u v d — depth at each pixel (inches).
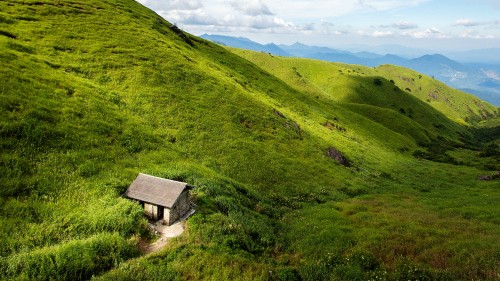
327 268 848.3
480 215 1464.1
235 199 1289.4
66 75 1723.7
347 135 3368.6
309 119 3314.5
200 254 789.9
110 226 881.5
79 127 1341.0
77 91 1600.6
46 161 1086.4
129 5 3444.9
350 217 1379.2
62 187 1004.6
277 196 1577.3
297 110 3449.8
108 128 1441.9
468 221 1357.0
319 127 3090.6
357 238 1096.2
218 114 2086.6
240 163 1737.2
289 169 1878.7
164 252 790.5
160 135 1662.2
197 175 1341.0
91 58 2049.7
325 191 1782.7
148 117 1765.5
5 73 1425.9
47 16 2309.3
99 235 818.2
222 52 4141.2
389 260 909.2
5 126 1131.9
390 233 1149.1
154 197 980.6
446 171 3213.6
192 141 1743.4
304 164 2020.2
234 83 2800.2
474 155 4977.9
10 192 919.0
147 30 2861.7
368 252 942.4
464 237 1107.9
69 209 926.4
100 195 1013.8
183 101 2033.7
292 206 1525.6
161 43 2701.8
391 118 5959.6
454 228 1231.5
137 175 1182.3
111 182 1086.4
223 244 888.3
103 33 2407.7
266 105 2583.7
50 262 690.2
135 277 684.7
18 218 842.2
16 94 1322.6
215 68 3021.7
